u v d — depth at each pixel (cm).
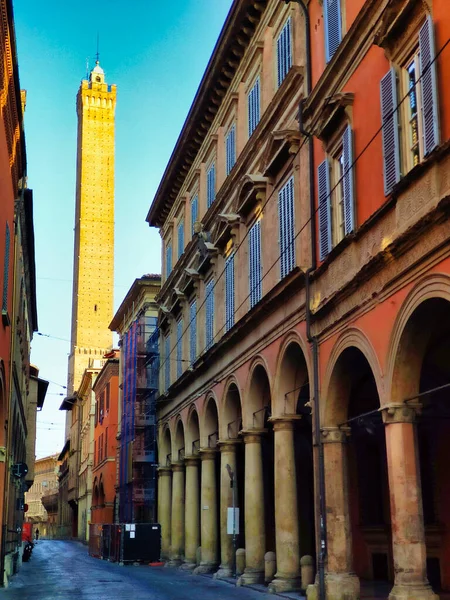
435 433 2012
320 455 1847
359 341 1670
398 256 1477
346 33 1822
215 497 2991
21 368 3666
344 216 1797
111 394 6147
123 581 2769
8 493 2686
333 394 1850
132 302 5244
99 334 11594
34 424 5303
